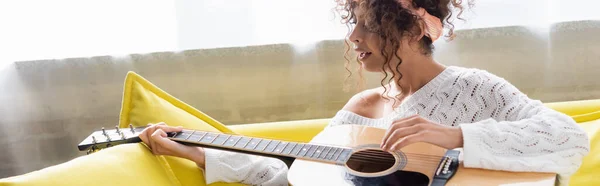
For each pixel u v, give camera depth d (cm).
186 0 219
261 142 139
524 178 116
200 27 222
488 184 113
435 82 142
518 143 120
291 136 178
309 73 230
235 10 220
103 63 228
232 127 179
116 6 220
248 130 178
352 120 156
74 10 221
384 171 122
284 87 232
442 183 115
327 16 220
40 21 222
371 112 158
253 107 236
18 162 242
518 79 228
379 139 139
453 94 139
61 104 235
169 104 161
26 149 241
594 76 227
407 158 126
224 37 224
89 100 234
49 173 118
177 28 222
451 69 144
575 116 169
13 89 231
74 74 230
